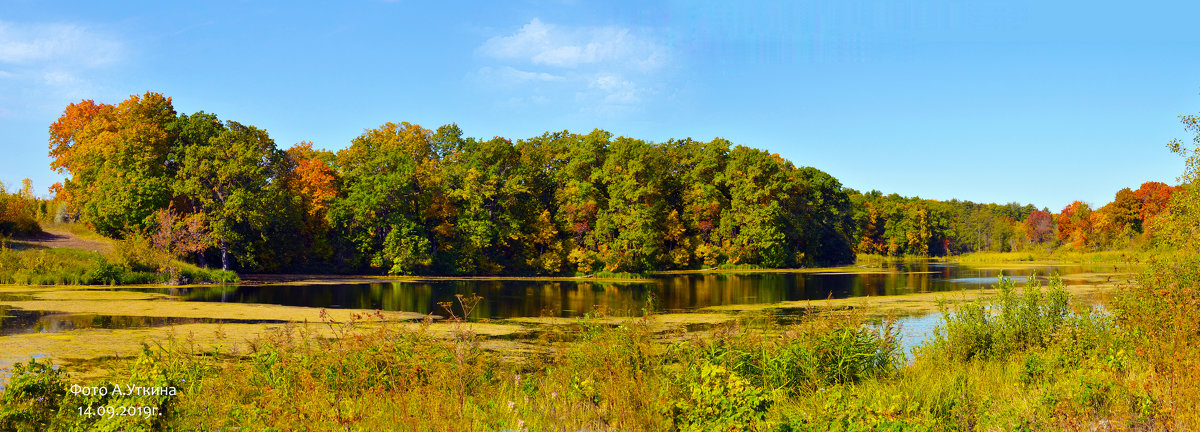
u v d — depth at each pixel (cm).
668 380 825
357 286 4056
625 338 1014
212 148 4459
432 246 5822
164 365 847
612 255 5869
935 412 766
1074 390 786
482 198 5975
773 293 3634
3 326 1962
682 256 6838
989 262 8788
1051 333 1175
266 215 4619
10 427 580
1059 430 685
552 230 6288
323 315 994
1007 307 1238
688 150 7819
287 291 3559
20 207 4378
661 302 3097
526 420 770
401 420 684
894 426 645
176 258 4188
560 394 880
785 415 769
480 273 5897
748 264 6862
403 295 3406
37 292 3048
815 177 7825
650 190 6444
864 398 796
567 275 5978
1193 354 702
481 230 5697
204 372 970
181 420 695
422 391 741
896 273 5866
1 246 3819
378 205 5434
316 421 650
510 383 1006
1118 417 707
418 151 6450
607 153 7288
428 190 5859
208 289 3541
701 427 684
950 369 1040
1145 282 1004
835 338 1029
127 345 1595
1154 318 861
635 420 748
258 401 749
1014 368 1026
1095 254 8212
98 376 1210
